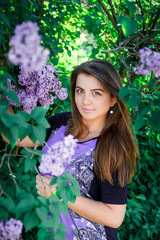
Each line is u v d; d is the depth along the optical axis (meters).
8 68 1.28
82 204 1.14
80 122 1.38
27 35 0.66
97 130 1.36
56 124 1.55
